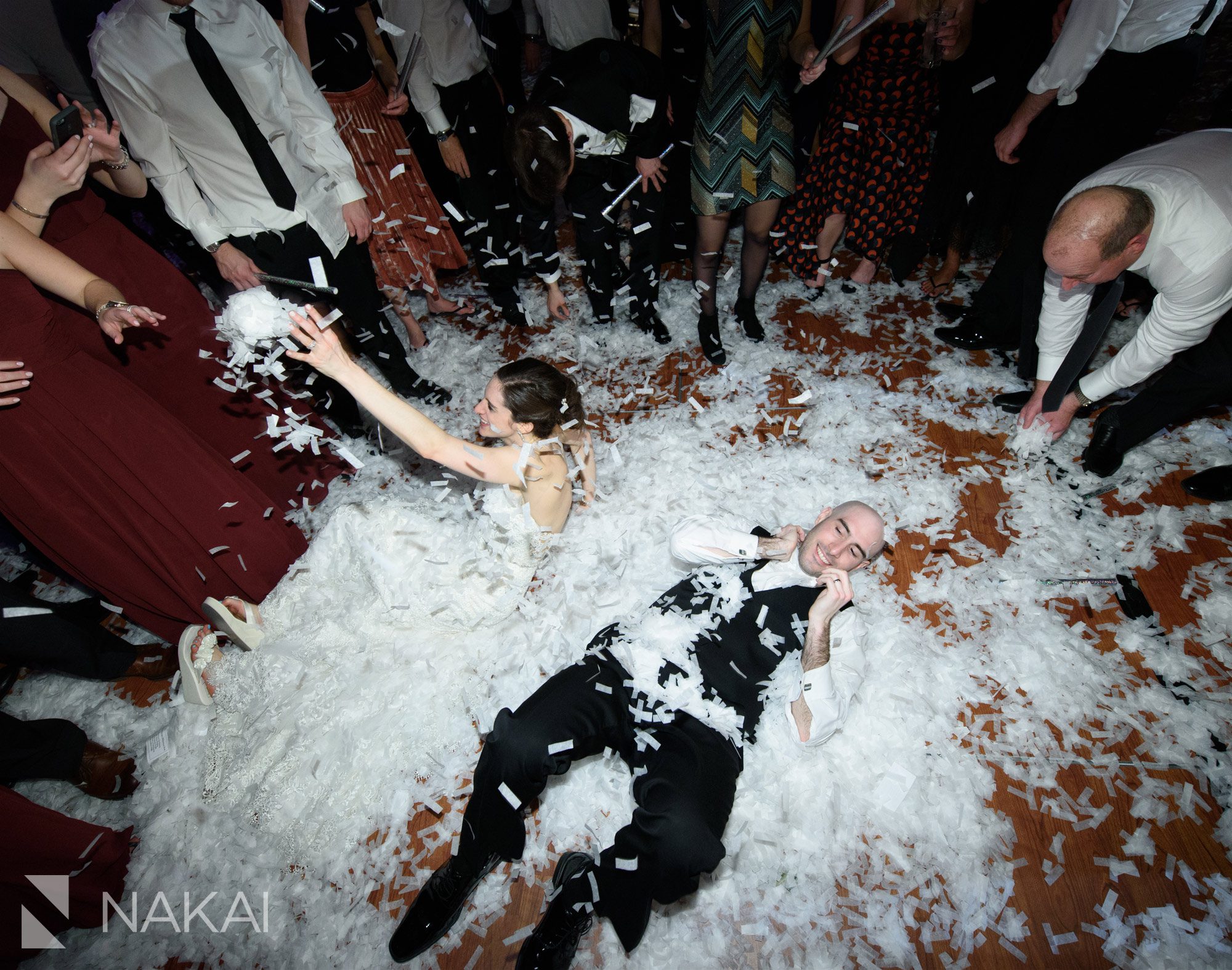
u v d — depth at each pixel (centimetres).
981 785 176
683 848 136
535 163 208
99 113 179
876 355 297
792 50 244
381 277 295
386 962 160
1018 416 256
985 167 284
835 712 155
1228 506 231
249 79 191
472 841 154
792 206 310
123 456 182
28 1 250
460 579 189
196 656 199
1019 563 223
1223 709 186
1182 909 156
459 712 190
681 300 328
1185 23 203
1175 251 177
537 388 165
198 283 316
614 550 226
